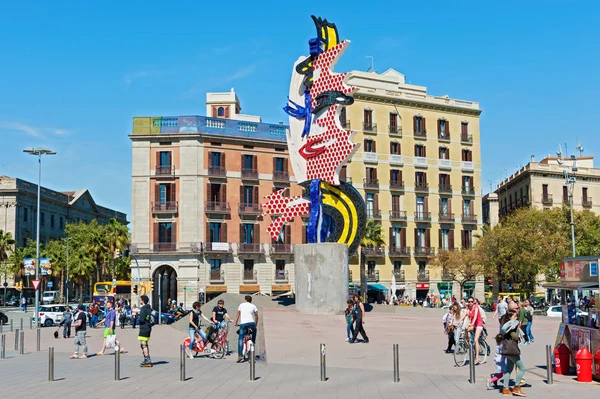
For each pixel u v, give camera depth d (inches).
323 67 1531.7
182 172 2716.5
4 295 3494.1
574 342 738.8
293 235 2888.8
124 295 2997.0
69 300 4124.0
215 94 3503.9
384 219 2942.9
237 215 2790.4
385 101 3006.9
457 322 855.1
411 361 866.1
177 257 2691.9
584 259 734.5
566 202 3479.3
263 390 649.0
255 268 2802.7
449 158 3139.8
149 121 2753.4
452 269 2792.8
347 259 1476.4
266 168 2876.5
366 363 856.9
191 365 842.2
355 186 2891.2
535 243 2432.3
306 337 1105.4
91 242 3422.7
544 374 751.1
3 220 3708.2
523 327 1111.6
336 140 1503.4
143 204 2723.9
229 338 1043.3
